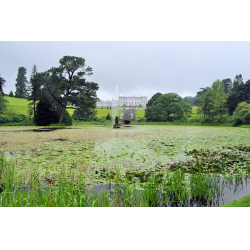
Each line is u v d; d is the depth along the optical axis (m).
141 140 10.75
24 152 7.15
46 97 28.59
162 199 3.24
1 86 26.81
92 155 6.56
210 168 4.91
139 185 3.77
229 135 14.10
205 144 9.20
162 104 43.47
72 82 30.69
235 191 3.65
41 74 29.50
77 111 38.94
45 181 4.05
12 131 16.97
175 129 21.84
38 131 17.06
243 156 6.10
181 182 3.72
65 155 6.57
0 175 4.33
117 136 12.98
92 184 3.88
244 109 30.52
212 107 38.09
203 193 3.40
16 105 50.69
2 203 2.97
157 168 4.89
